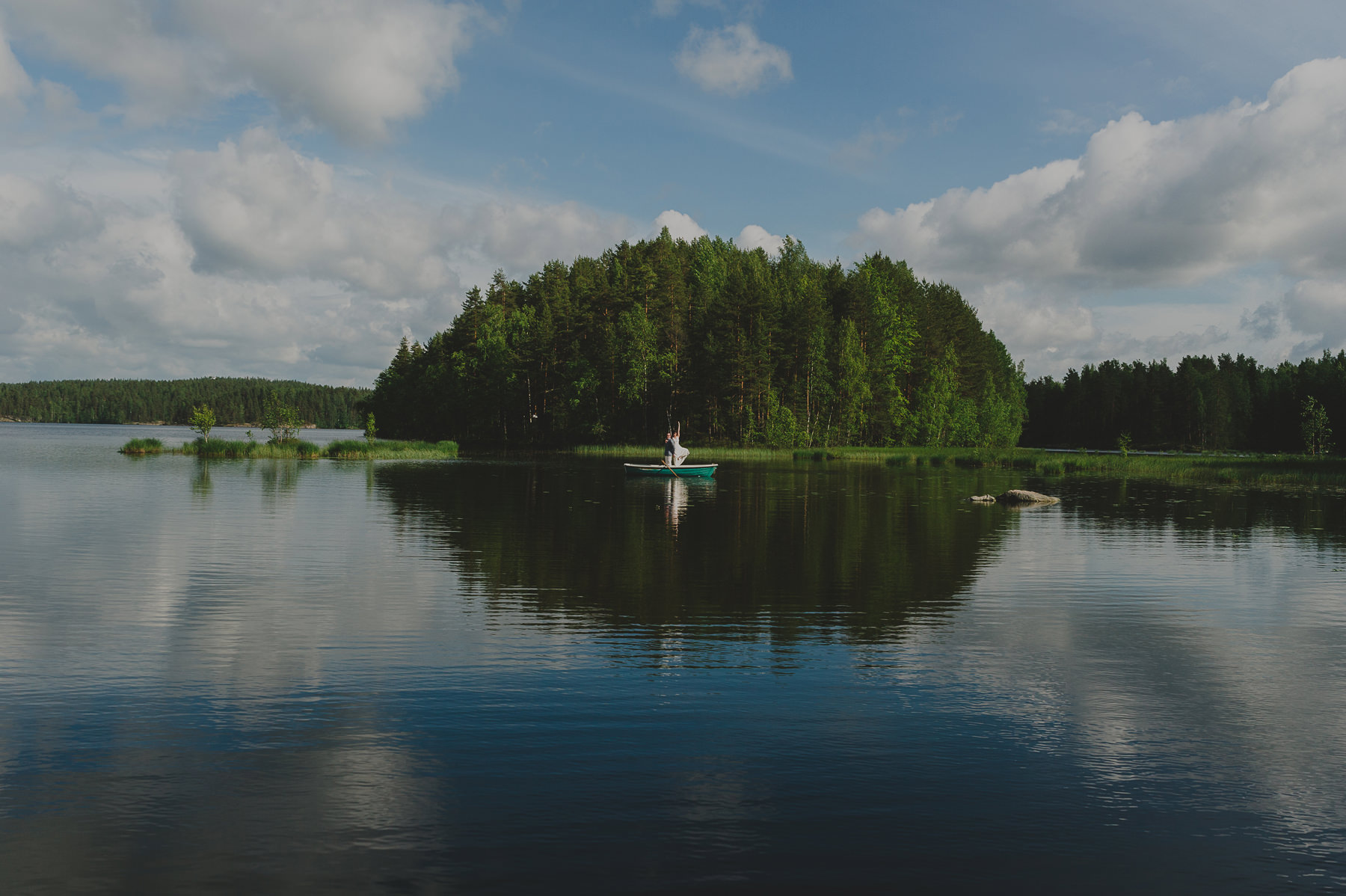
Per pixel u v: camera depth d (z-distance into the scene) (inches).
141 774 302.2
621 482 1891.0
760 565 777.6
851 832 266.7
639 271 4539.9
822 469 2613.2
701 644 491.5
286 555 802.2
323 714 366.9
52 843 253.3
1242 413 6023.6
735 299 3897.6
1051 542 971.3
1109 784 305.7
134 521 1053.8
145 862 243.4
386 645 481.4
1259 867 251.0
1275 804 291.7
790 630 527.5
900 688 413.4
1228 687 419.8
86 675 418.0
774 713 375.2
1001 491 1785.2
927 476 2294.5
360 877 237.0
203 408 2856.8
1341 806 291.1
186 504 1256.8
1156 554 885.8
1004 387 5447.8
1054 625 550.0
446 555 813.9
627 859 248.1
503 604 594.2
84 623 524.4
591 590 649.6
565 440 4269.2
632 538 957.2
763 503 1421.0
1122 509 1419.8
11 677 413.1
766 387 3806.6
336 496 1423.5
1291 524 1214.3
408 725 353.7
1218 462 2906.0
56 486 1552.7
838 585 685.3
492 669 437.1
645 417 4131.4
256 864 243.0
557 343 4424.2
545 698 391.9
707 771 311.6
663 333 4271.7
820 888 234.8
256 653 460.4
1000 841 263.6
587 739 341.1
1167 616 583.2
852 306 4175.7
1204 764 324.5
